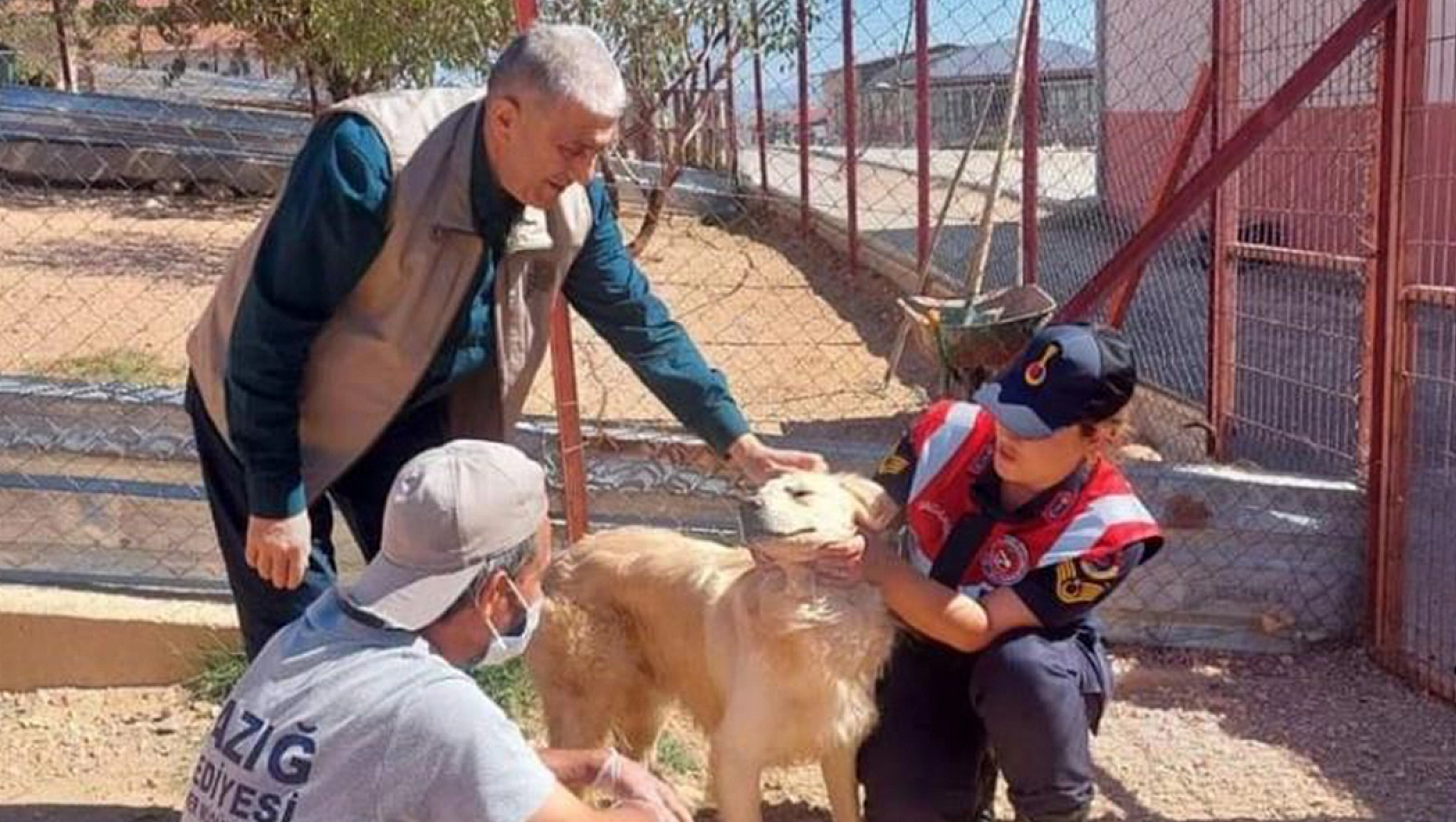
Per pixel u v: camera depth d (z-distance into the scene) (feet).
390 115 10.56
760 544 10.30
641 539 12.51
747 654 10.82
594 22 31.14
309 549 11.27
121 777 14.44
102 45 65.00
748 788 11.02
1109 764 14.43
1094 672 11.37
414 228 10.51
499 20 36.99
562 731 12.42
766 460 12.17
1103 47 39.37
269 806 7.56
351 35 39.52
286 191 10.48
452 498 7.72
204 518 17.04
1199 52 36.73
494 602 7.95
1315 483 16.85
